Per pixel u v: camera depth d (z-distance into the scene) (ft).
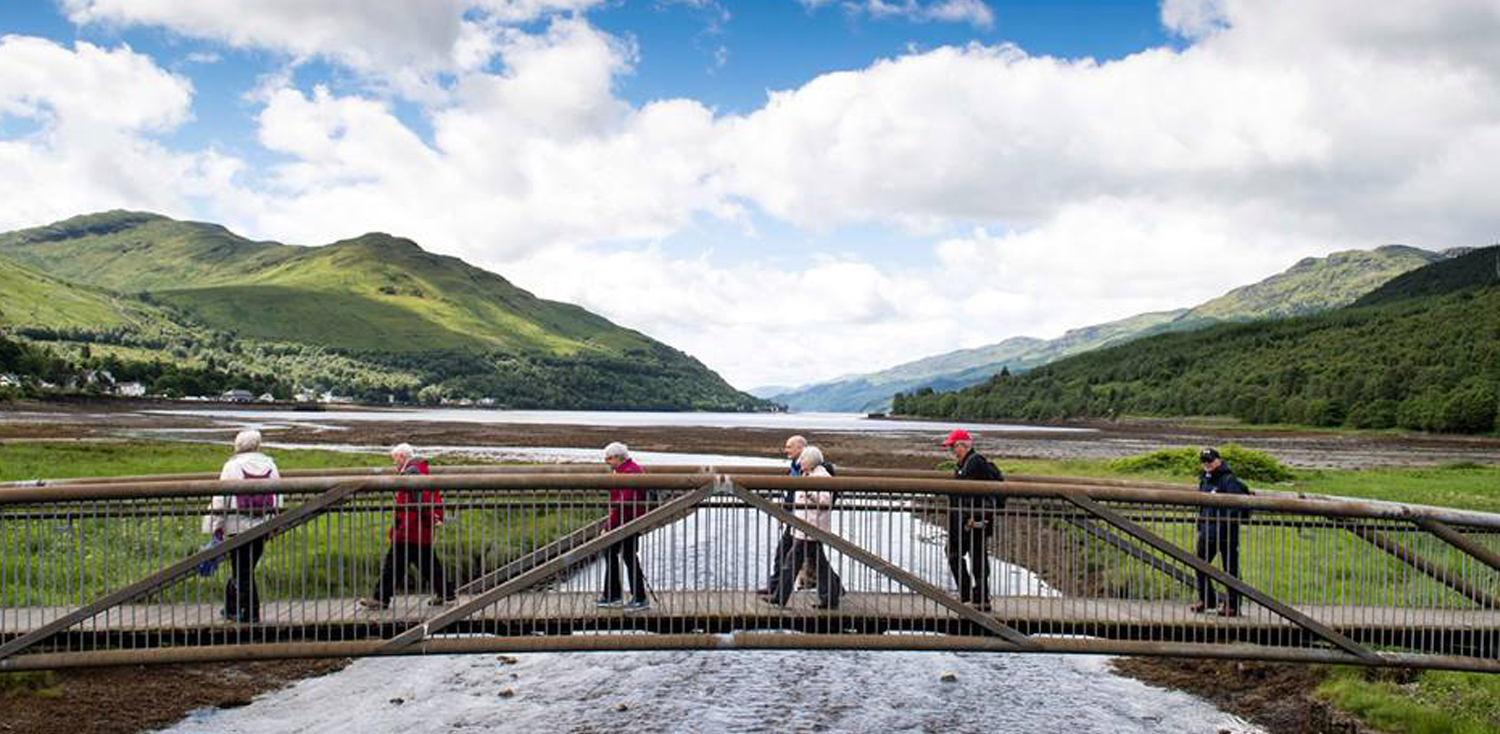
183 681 47.80
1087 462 208.13
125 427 317.63
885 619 38.19
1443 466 202.18
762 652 55.72
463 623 36.68
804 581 40.98
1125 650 37.78
